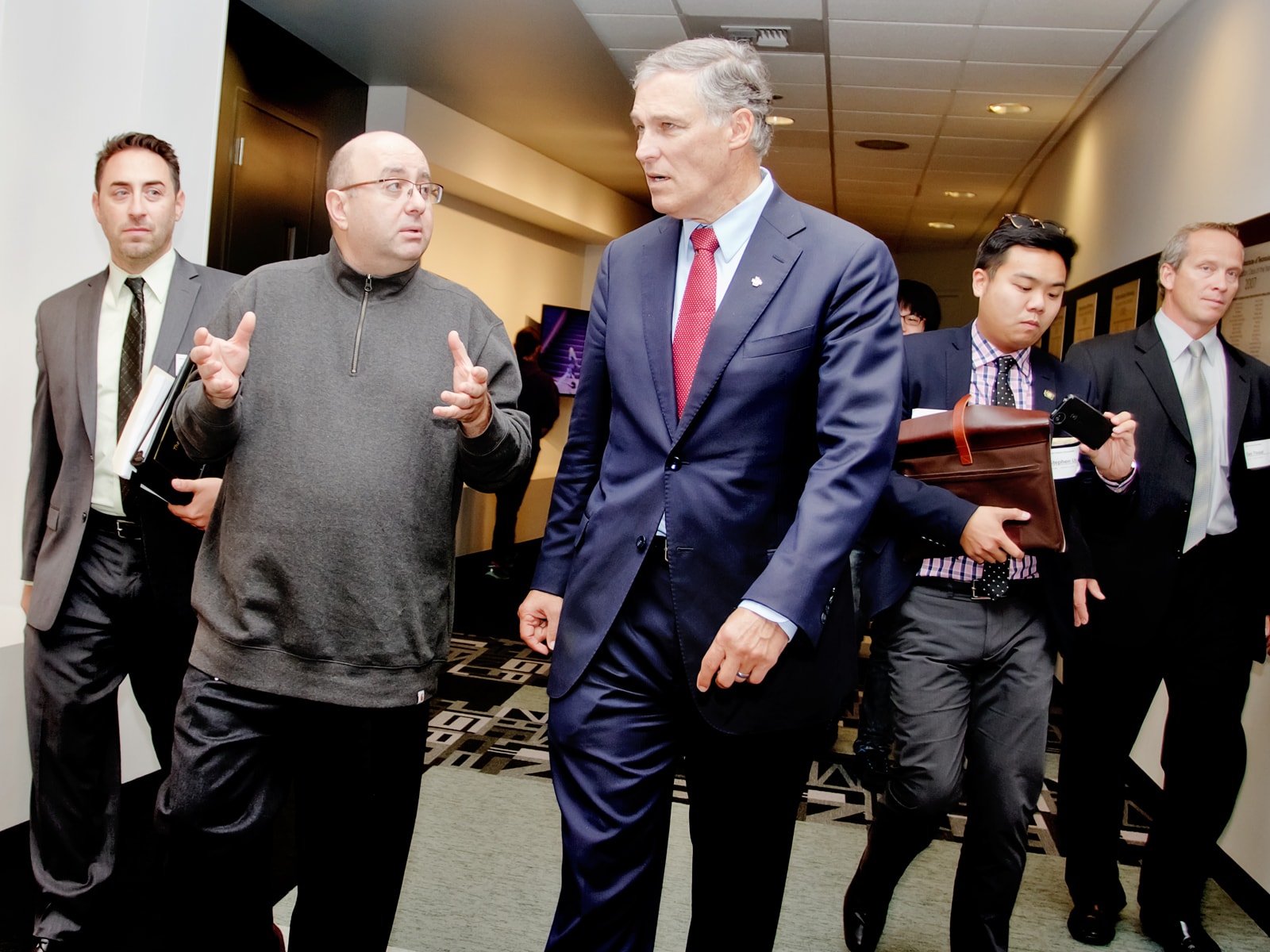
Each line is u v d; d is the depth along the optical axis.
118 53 2.91
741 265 1.54
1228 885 2.99
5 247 2.87
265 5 5.01
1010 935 2.49
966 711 2.09
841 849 3.00
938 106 6.59
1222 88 3.81
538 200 8.55
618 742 1.56
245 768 1.70
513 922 2.41
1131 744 2.49
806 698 1.52
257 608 1.66
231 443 1.66
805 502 1.45
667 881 2.72
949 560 2.05
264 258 4.84
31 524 2.28
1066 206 6.96
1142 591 2.44
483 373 1.55
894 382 1.50
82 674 2.24
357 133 5.71
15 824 2.69
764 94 1.53
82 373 2.23
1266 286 3.10
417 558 1.70
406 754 1.73
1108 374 2.59
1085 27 4.92
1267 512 2.43
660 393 1.57
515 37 5.42
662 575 1.54
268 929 1.79
